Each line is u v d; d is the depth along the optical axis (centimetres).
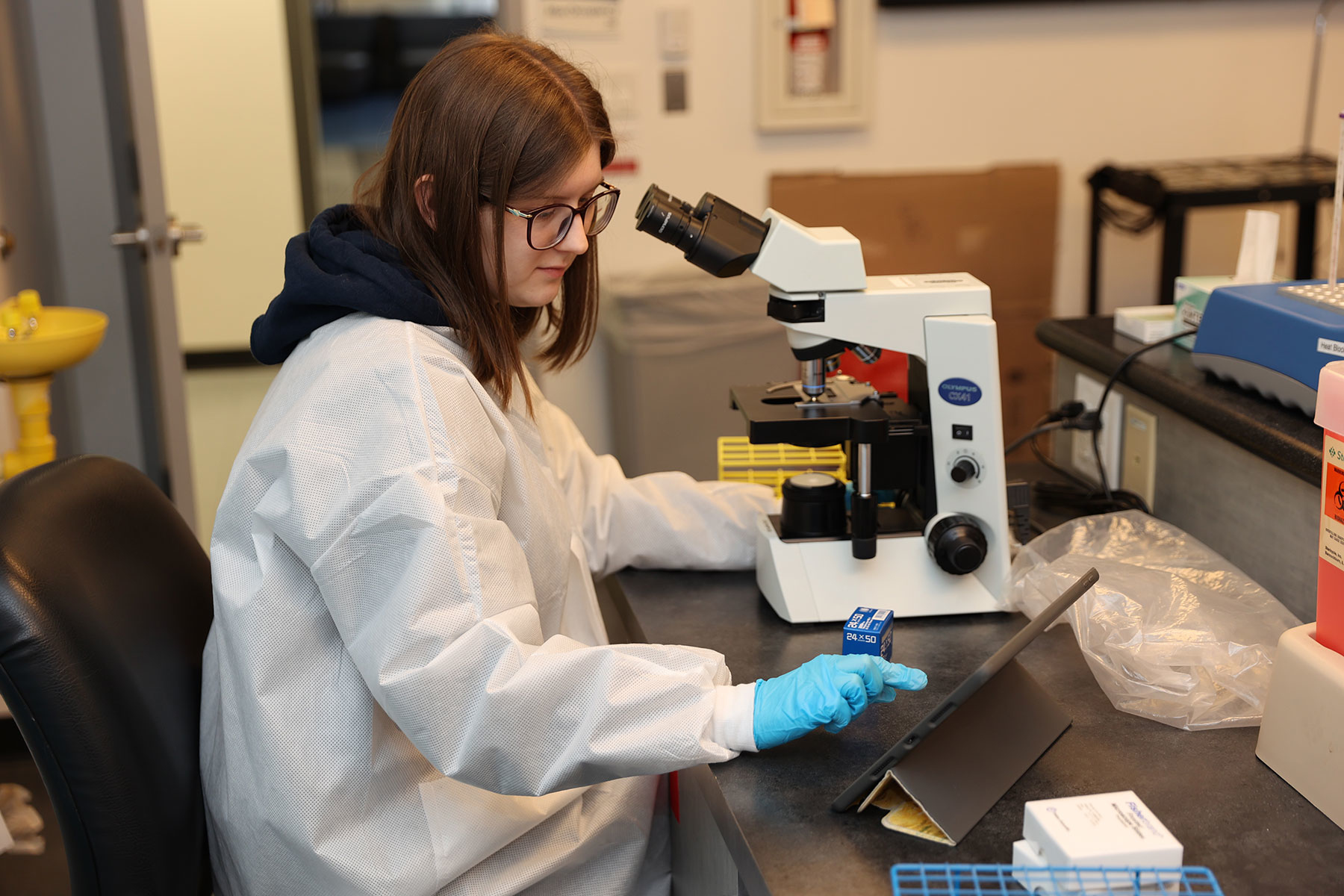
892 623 121
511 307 127
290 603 103
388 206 110
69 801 100
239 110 536
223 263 554
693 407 308
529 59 105
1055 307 358
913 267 343
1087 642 112
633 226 331
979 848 87
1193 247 360
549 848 115
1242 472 131
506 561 99
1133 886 77
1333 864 84
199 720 116
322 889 106
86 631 102
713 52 324
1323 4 322
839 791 95
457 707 94
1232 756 99
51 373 225
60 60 267
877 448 127
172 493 284
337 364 102
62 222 276
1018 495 134
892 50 331
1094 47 337
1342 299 124
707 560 144
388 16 615
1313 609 120
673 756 94
